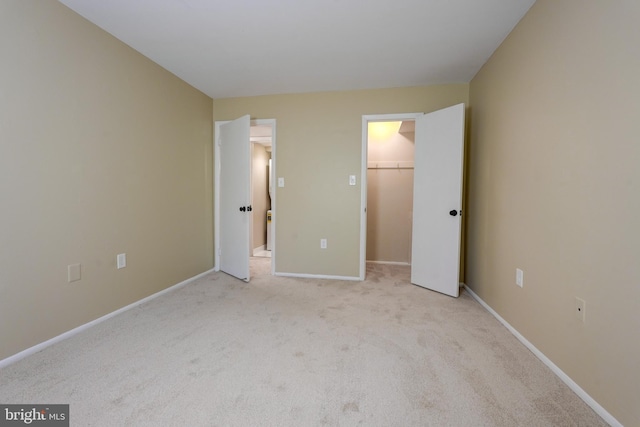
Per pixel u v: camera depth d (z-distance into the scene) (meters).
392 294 2.86
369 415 1.24
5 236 1.58
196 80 3.04
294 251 3.51
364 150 3.30
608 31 1.23
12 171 1.60
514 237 2.03
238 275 3.32
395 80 3.03
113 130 2.21
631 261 1.13
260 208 5.19
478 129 2.77
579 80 1.41
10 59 1.57
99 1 1.81
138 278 2.48
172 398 1.33
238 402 1.31
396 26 2.07
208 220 3.55
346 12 1.91
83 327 2.00
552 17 1.62
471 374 1.54
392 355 1.72
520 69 1.97
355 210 3.35
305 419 1.21
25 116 1.65
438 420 1.21
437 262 2.94
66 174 1.88
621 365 1.17
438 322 2.20
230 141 3.38
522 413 1.26
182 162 3.03
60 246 1.85
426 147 3.05
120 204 2.29
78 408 1.26
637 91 1.10
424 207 3.08
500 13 1.91
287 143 3.46
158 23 2.04
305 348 1.79
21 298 1.65
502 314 2.20
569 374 1.45
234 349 1.77
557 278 1.56
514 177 2.04
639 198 1.10
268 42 2.30
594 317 1.30
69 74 1.88
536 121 1.78
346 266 3.40
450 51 2.42
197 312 2.35
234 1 1.81
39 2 1.70
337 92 3.33
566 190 1.50
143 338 1.90
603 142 1.26
